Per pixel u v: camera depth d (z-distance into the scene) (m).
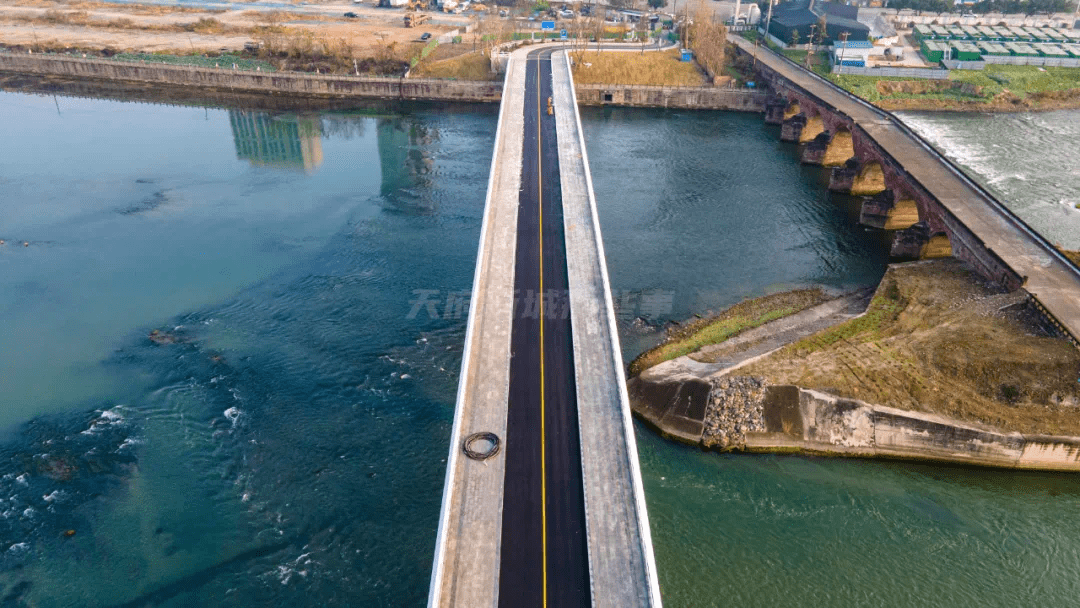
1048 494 61.72
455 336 82.69
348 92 182.12
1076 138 151.50
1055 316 70.94
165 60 192.25
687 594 52.25
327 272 96.69
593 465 53.84
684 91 177.00
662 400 68.56
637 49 198.50
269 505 60.31
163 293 91.81
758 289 93.62
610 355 65.81
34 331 83.62
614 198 121.75
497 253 82.25
